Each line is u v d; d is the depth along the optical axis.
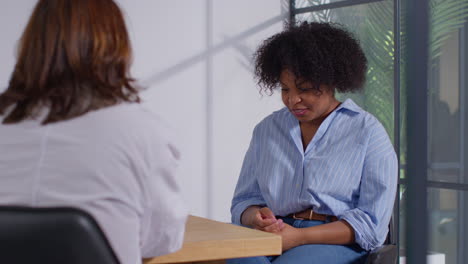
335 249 1.62
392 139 3.60
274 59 1.80
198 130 4.04
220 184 4.16
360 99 3.81
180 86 3.96
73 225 0.80
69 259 0.80
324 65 1.73
